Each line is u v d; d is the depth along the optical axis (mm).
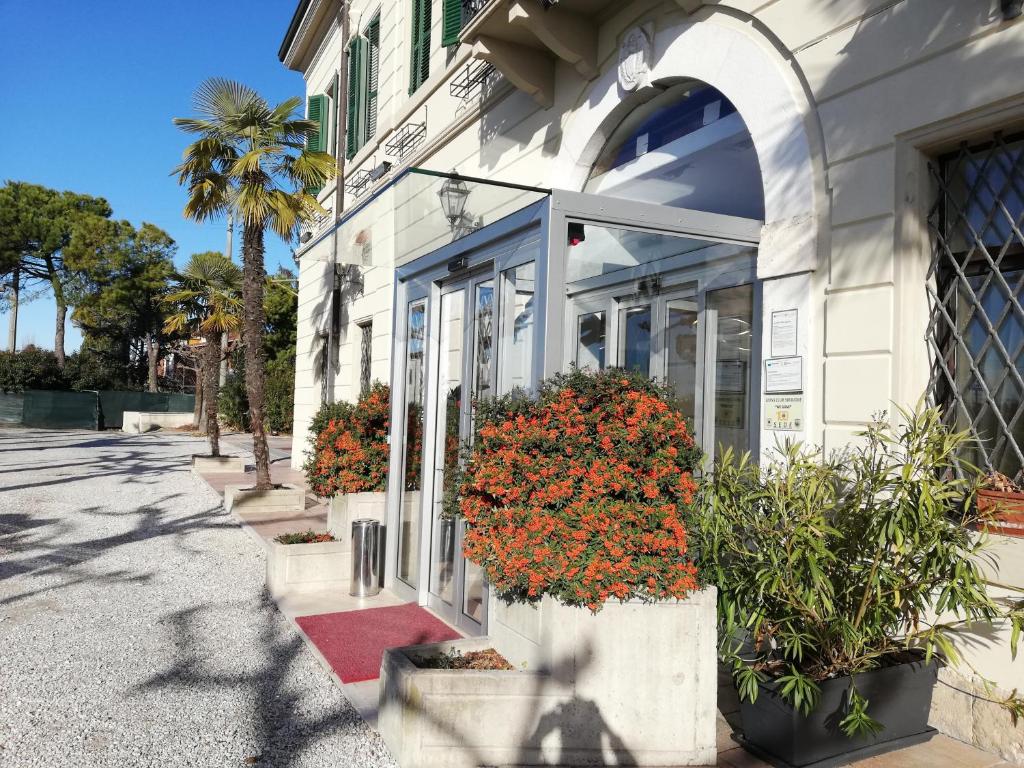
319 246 13984
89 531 8938
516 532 3539
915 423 3395
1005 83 3568
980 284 3850
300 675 4504
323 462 7082
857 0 4348
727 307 5352
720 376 5406
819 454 4348
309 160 10883
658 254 5176
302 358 17297
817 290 4484
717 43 5414
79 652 4836
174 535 8844
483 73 8750
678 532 3424
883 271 4094
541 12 6605
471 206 7520
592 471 3459
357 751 3545
